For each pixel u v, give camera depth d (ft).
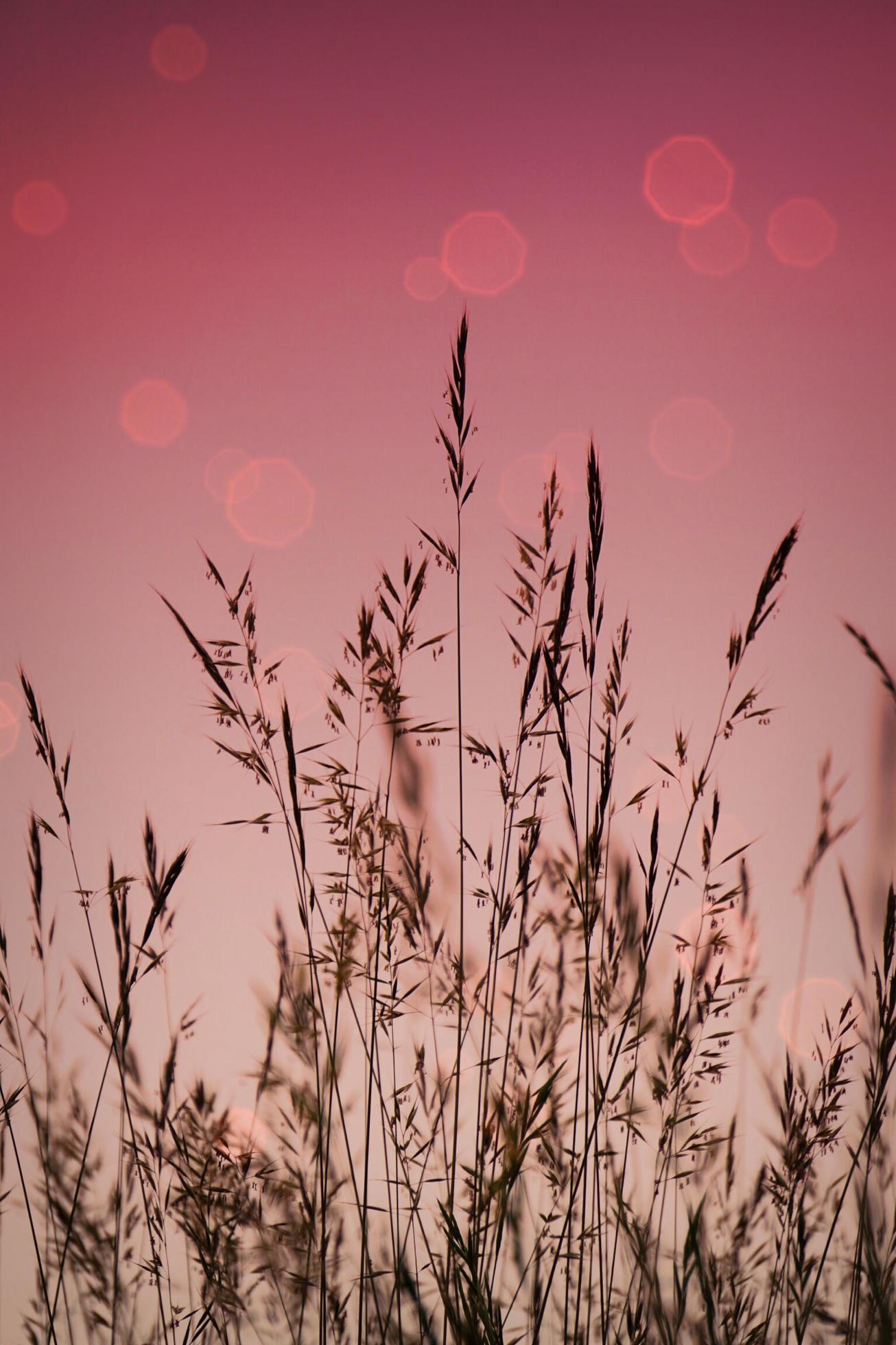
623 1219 7.12
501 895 7.14
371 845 7.11
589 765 7.18
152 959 7.14
